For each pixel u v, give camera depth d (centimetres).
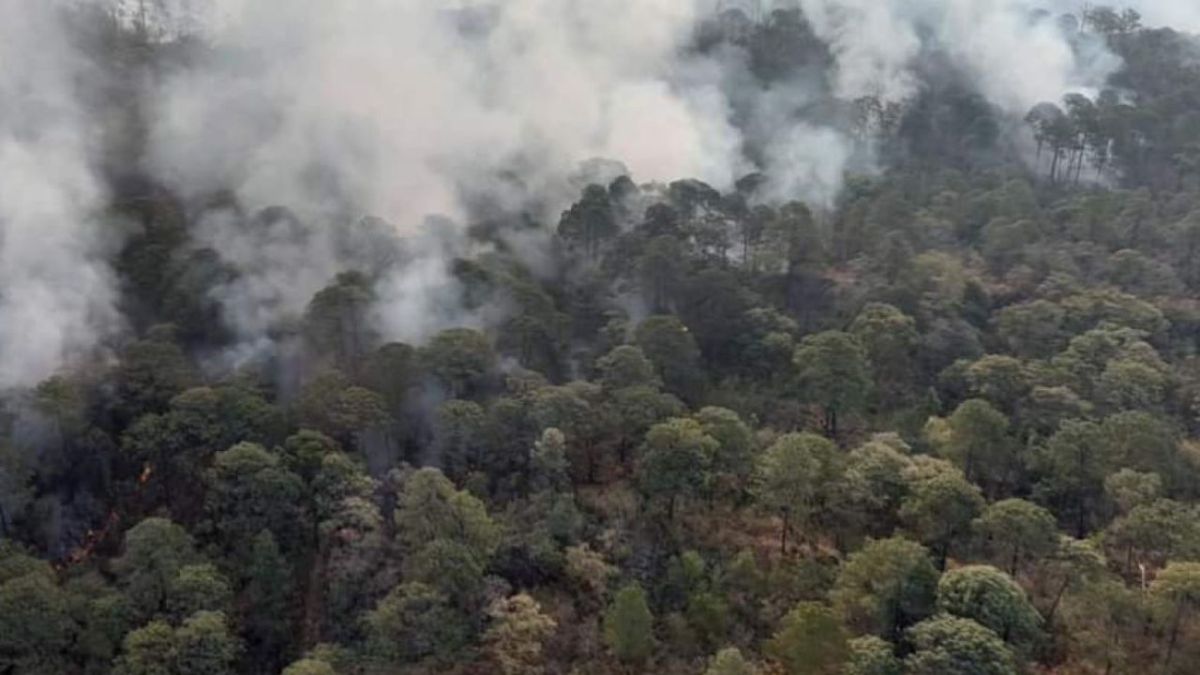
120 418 13000
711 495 11819
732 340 15238
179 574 10169
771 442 12612
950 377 14150
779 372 14662
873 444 11775
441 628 9712
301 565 11069
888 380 14500
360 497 11188
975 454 12050
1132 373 13288
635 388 12700
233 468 11100
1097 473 11662
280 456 11556
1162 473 11612
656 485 11250
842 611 9444
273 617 10550
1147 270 17075
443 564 10019
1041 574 10412
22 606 9469
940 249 18212
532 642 9769
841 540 11131
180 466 11888
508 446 12175
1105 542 10831
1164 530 10256
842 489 11075
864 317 14762
